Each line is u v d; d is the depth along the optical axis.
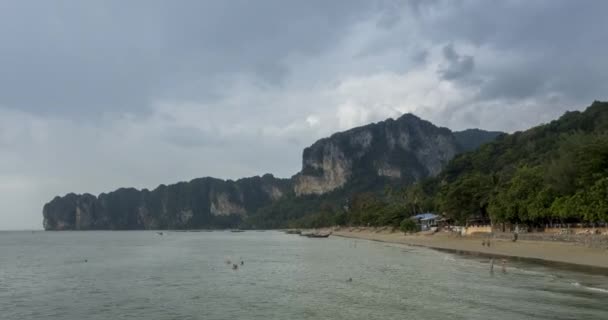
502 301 37.62
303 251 106.75
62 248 140.88
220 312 37.25
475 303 37.22
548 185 91.06
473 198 124.44
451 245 107.69
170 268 71.62
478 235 119.38
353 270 62.81
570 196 81.75
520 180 100.12
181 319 35.28
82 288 51.47
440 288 44.88
